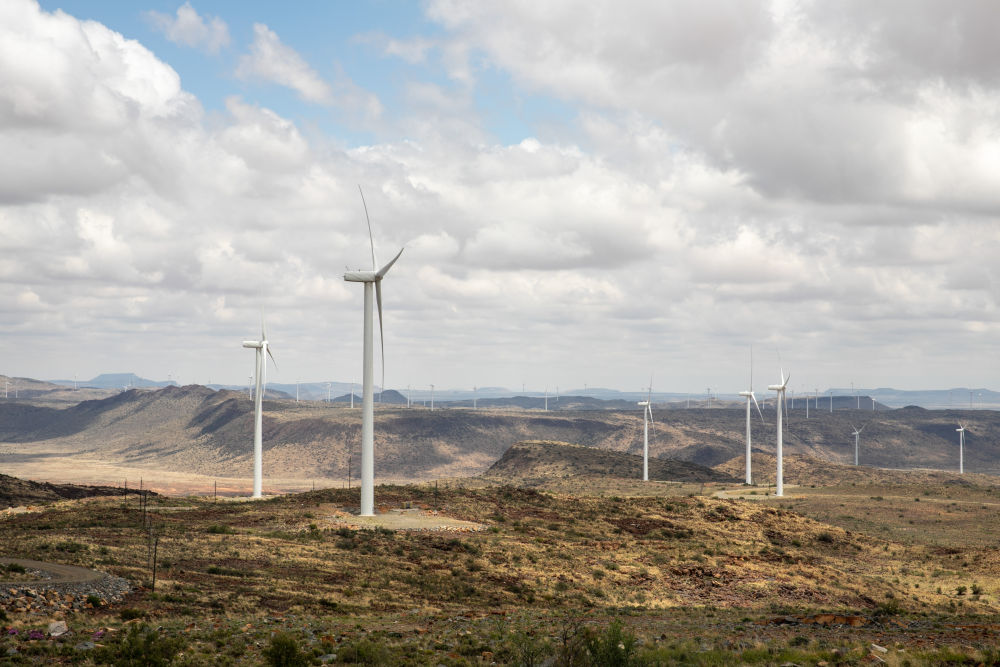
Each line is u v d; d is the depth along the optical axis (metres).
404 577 74.38
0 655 37.03
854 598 80.25
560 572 83.62
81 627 44.72
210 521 101.19
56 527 93.44
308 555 80.25
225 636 44.06
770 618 60.84
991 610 75.81
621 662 33.47
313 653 39.25
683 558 94.88
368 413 106.69
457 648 42.44
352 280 105.94
